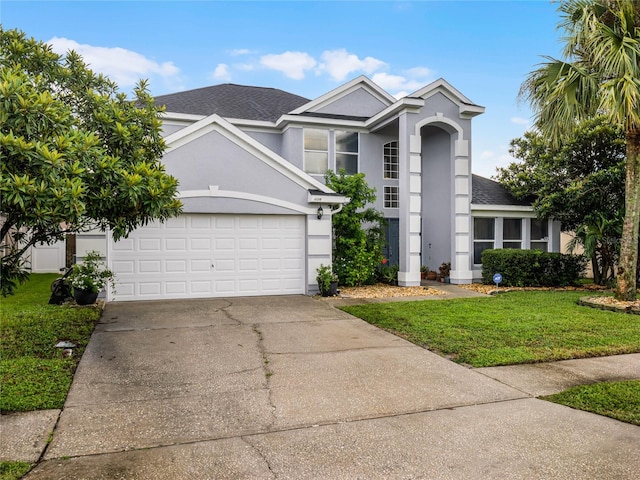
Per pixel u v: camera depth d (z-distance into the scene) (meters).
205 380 5.21
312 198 11.41
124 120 6.41
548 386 5.04
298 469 3.26
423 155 16.69
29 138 4.52
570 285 13.88
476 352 6.31
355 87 15.90
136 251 10.48
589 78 9.38
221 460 3.38
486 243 15.59
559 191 14.47
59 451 3.50
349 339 7.14
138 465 3.30
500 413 4.29
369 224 15.34
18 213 4.39
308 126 14.72
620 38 9.02
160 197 5.59
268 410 4.36
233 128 10.95
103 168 5.16
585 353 6.28
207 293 11.04
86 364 5.73
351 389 4.94
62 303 9.77
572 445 3.63
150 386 5.00
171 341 6.93
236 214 11.20
